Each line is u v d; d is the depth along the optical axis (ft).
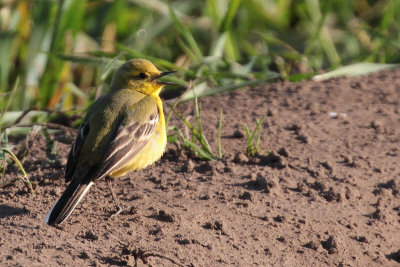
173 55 67.62
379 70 56.44
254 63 56.80
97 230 30.45
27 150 38.34
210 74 51.75
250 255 29.76
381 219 34.24
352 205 35.35
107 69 47.14
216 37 57.41
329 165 38.83
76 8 54.08
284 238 31.45
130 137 32.78
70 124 47.16
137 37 65.46
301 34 70.08
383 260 31.30
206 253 29.30
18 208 32.60
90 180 30.86
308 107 48.47
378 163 39.70
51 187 35.53
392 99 50.08
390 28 70.54
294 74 56.95
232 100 50.47
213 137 42.96
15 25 58.03
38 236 29.48
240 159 39.01
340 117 46.42
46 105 53.01
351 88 52.60
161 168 38.37
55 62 53.52
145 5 64.49
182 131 43.29
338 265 30.40
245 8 68.54
